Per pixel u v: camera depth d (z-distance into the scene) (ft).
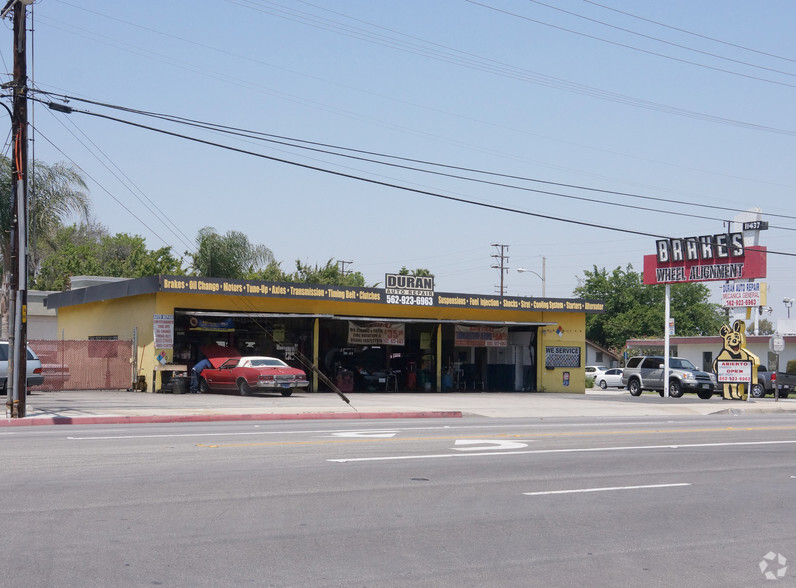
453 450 49.55
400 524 29.27
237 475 38.09
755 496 37.17
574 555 25.86
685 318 310.04
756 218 134.31
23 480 35.47
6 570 22.39
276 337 116.37
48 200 120.67
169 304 106.42
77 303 123.95
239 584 21.75
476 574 23.40
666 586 22.90
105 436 53.52
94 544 25.25
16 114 65.16
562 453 49.90
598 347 270.05
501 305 129.29
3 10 65.62
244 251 157.17
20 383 65.98
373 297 118.21
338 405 90.12
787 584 23.48
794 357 183.11
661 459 48.73
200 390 106.32
